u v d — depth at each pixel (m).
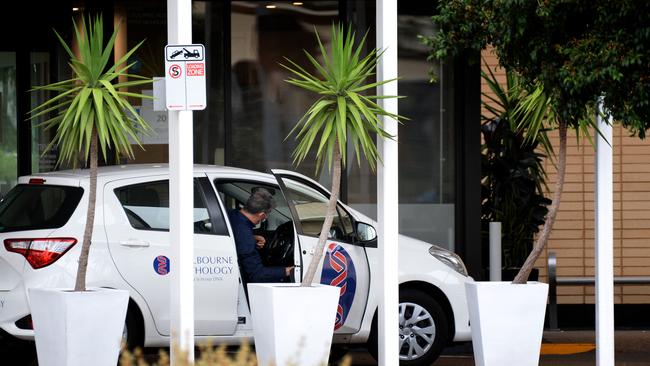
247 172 23.75
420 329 24.59
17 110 31.78
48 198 22.45
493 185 33.59
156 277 22.33
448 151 32.34
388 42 20.62
